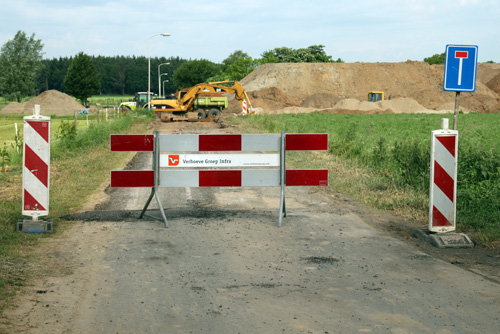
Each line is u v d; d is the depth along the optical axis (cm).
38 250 642
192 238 718
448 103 7238
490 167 1059
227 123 3472
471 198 923
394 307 459
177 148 840
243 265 592
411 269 580
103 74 17688
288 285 521
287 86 7988
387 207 925
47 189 738
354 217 859
